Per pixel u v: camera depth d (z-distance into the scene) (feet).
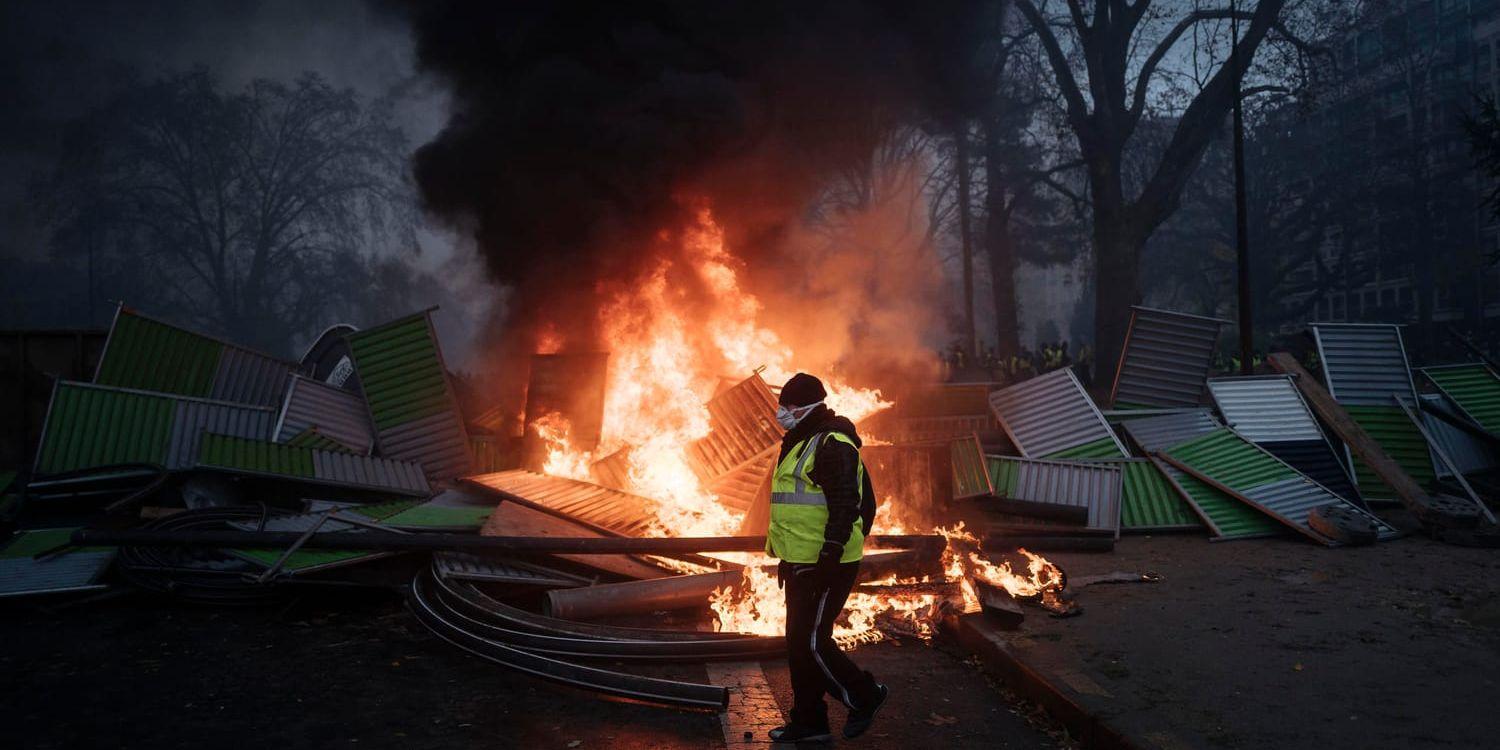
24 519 26.50
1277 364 35.96
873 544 20.49
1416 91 159.94
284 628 19.11
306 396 31.65
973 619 18.15
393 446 32.30
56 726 13.51
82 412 28.27
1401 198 153.79
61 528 25.31
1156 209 92.17
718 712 14.06
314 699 14.79
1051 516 27.53
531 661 15.24
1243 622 18.26
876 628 18.81
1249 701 13.60
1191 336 36.55
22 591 20.18
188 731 13.35
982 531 26.91
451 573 19.79
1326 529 26.43
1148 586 21.70
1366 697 13.79
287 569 19.79
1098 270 93.76
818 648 12.60
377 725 13.66
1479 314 150.41
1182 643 16.75
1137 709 13.20
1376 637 17.04
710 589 19.61
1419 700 13.62
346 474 28.12
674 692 13.83
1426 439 33.32
